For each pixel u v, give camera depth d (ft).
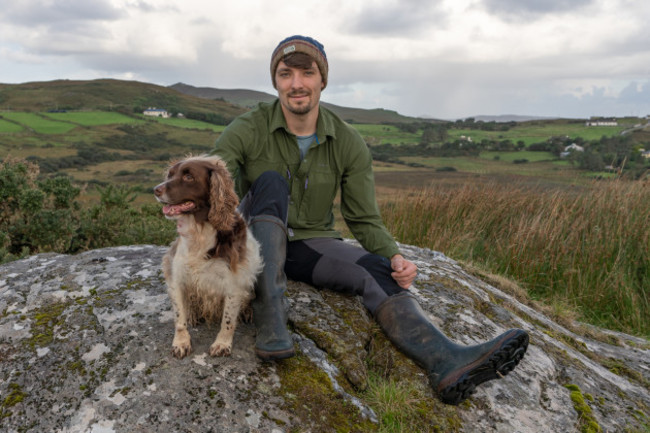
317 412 7.52
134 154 427.33
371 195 10.77
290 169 10.43
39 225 16.79
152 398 7.06
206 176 7.65
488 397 8.93
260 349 7.93
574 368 10.80
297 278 11.05
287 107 9.84
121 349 8.04
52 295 9.75
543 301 17.78
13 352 8.18
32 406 7.09
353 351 9.20
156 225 20.36
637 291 19.20
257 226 9.08
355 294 10.46
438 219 23.17
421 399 8.46
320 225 11.02
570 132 524.52
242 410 7.08
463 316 11.43
